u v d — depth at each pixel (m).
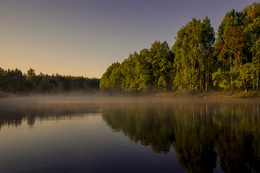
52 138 8.55
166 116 15.33
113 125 11.77
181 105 25.97
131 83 63.53
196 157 5.81
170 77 51.28
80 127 11.23
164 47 54.16
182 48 43.53
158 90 55.84
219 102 29.19
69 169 5.01
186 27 46.03
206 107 21.94
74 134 9.32
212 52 43.31
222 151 6.29
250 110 17.97
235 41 36.09
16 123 12.90
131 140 8.00
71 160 5.69
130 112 19.00
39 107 27.59
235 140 7.55
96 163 5.44
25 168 5.09
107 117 15.61
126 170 4.93
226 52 39.75
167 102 33.47
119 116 16.09
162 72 52.56
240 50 36.00
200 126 10.67
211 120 12.70
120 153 6.31
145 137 8.45
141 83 55.78
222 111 17.59
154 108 22.59
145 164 5.34
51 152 6.48
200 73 44.62
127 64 67.81
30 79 125.31
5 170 4.96
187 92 43.75
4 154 6.29
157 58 54.38
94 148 6.91
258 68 32.75
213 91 42.56
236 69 36.81
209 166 5.11
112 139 8.22
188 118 13.92
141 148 6.84
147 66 55.91
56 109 23.83
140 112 18.75
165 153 6.25
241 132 8.95
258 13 36.09
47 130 10.45
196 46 41.53
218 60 42.88
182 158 5.76
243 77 33.97
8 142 7.87
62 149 6.82
